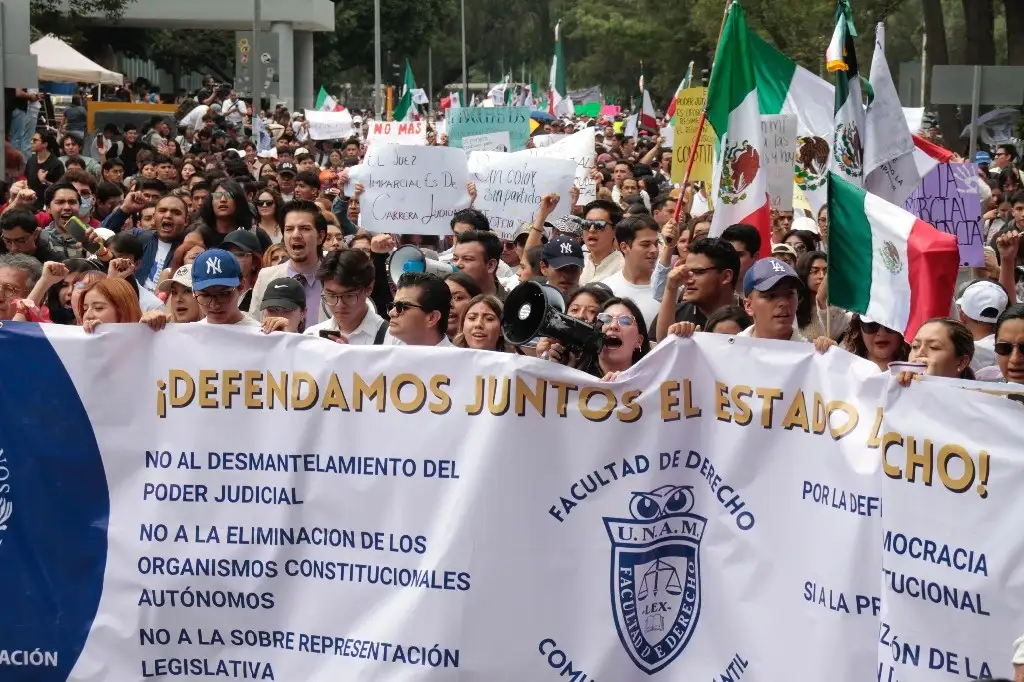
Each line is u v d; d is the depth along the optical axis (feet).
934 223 30.45
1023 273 35.04
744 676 17.19
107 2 145.79
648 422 17.40
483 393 17.38
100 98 137.90
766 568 17.15
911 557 15.85
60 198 37.09
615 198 58.23
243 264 31.60
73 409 18.11
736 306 22.48
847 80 28.84
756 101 30.78
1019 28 110.73
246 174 59.72
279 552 17.90
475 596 17.37
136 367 18.06
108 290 22.06
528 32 357.41
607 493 17.42
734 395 17.25
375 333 23.43
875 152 29.19
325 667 17.79
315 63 246.06
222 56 224.33
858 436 16.52
